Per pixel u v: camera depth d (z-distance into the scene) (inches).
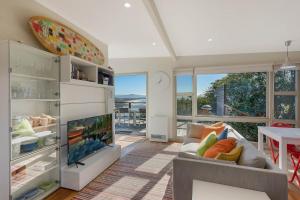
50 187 90.7
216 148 77.2
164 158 141.7
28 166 84.7
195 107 197.5
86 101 123.1
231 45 155.9
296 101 170.6
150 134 199.2
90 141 114.3
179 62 198.5
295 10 94.5
